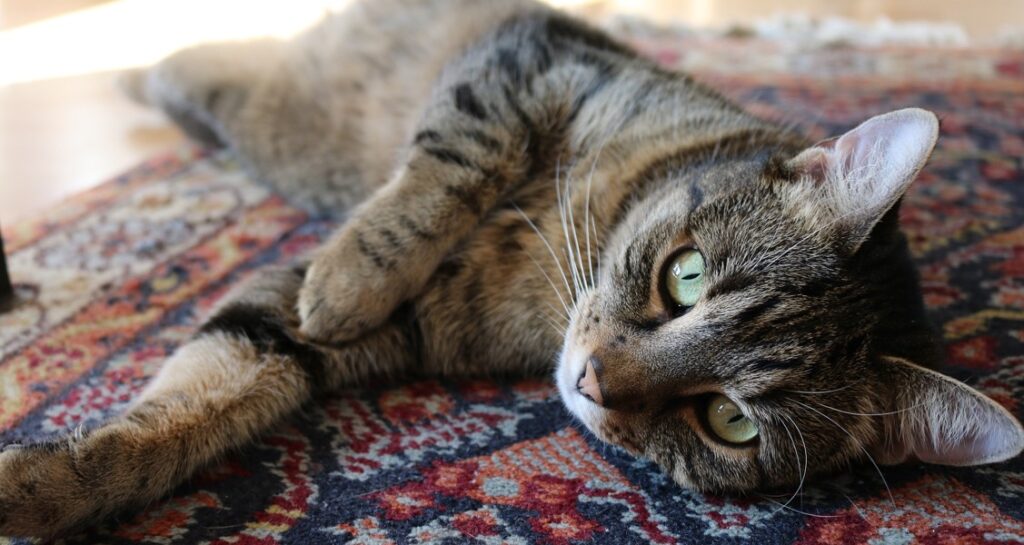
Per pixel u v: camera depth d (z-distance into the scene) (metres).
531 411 0.40
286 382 0.38
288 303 0.40
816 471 0.36
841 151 0.36
